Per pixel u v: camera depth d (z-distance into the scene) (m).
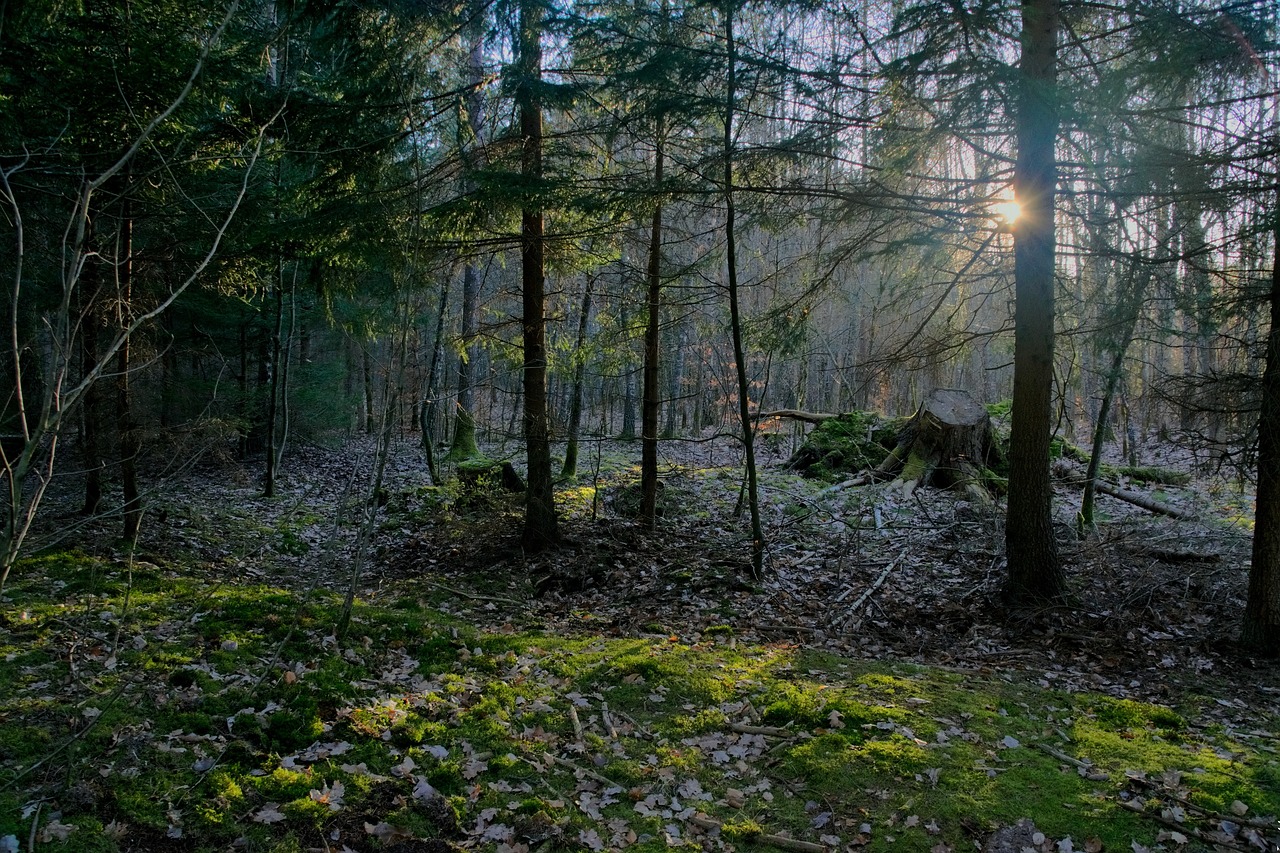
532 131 7.97
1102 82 5.59
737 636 6.78
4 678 4.10
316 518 11.68
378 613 6.18
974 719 4.67
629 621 7.20
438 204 7.54
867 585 8.12
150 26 5.84
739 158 6.89
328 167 7.36
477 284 14.57
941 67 5.80
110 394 7.96
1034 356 6.80
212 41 2.71
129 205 6.91
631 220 8.12
